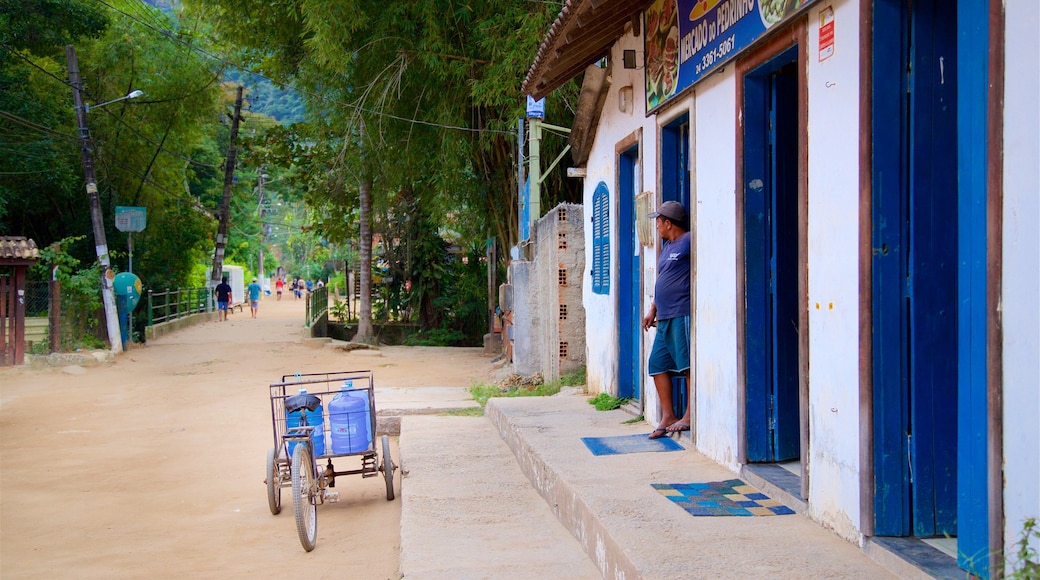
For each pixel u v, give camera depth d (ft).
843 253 13.58
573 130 33.22
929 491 12.85
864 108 12.87
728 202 18.65
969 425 10.72
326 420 26.81
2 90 70.54
